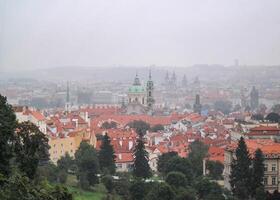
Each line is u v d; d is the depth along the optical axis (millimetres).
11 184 156875
